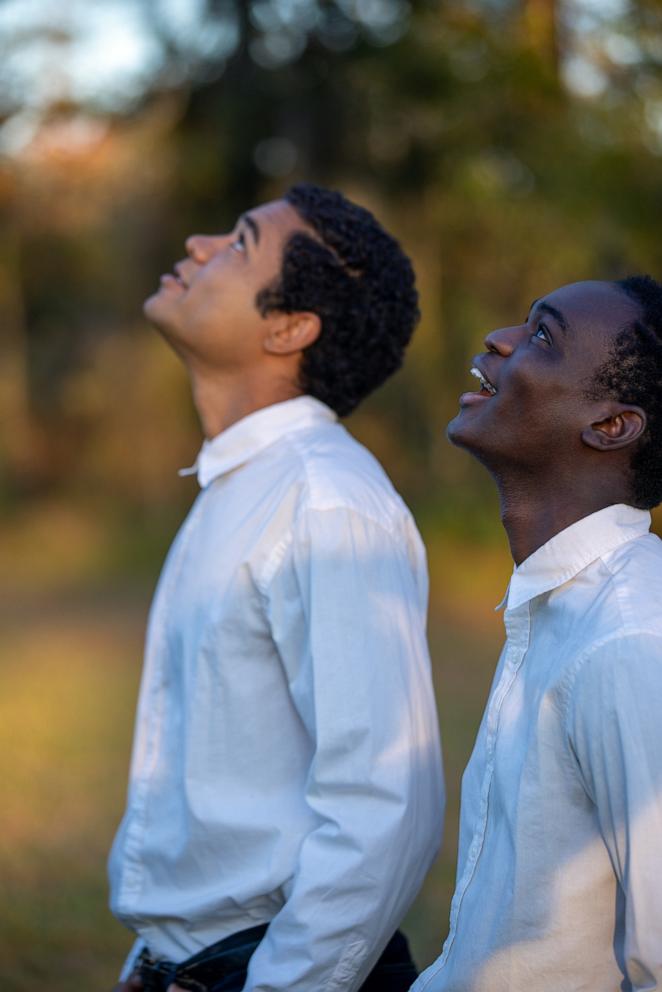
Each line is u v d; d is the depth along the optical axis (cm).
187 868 197
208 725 197
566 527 149
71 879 456
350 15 1231
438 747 199
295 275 219
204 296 222
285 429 216
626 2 1038
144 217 1450
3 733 680
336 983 176
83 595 1302
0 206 1534
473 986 147
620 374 144
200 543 212
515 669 154
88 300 1666
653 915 129
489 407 152
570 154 1148
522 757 144
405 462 1387
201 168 1337
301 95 1285
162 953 200
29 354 1725
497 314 1301
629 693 130
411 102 1220
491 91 1160
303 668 189
